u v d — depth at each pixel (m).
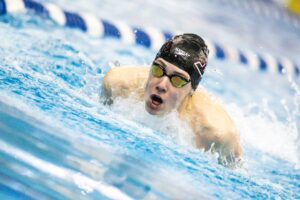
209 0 31.02
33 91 9.74
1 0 16.39
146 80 10.98
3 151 7.29
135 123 10.17
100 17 19.52
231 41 23.64
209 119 10.52
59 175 7.30
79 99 10.41
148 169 8.04
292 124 15.07
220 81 17.80
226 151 10.48
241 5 32.41
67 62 12.87
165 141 9.77
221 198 8.03
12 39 13.66
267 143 12.85
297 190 9.77
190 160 9.29
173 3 27.31
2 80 9.80
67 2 19.86
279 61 23.31
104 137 8.71
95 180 7.39
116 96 10.88
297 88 20.00
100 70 13.22
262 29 28.41
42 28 16.00
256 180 9.69
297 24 32.69
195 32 22.88
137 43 18.94
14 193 6.90
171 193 7.57
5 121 7.75
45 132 7.93
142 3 24.80
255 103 16.41
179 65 9.73
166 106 10.00
